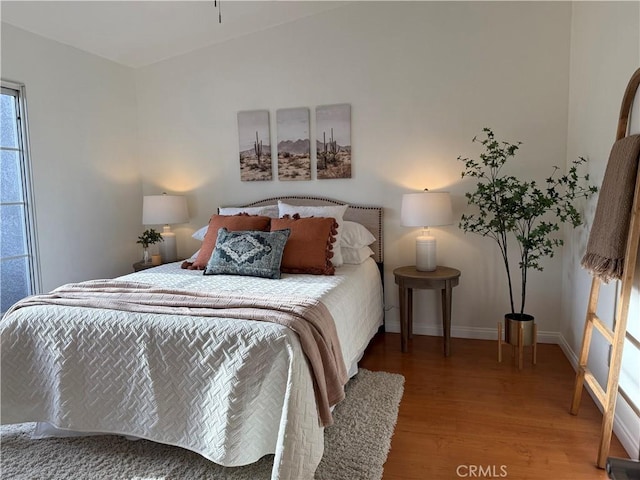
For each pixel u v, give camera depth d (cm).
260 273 283
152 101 417
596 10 266
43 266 325
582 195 290
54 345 205
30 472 196
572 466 195
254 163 395
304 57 374
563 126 327
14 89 305
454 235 356
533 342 304
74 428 206
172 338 189
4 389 212
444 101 348
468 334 362
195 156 412
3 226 302
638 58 204
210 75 399
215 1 318
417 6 347
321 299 226
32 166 315
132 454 207
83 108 359
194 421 187
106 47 361
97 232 374
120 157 400
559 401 254
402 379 283
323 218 315
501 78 336
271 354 178
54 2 282
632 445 200
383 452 204
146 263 387
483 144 343
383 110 361
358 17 360
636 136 191
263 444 185
